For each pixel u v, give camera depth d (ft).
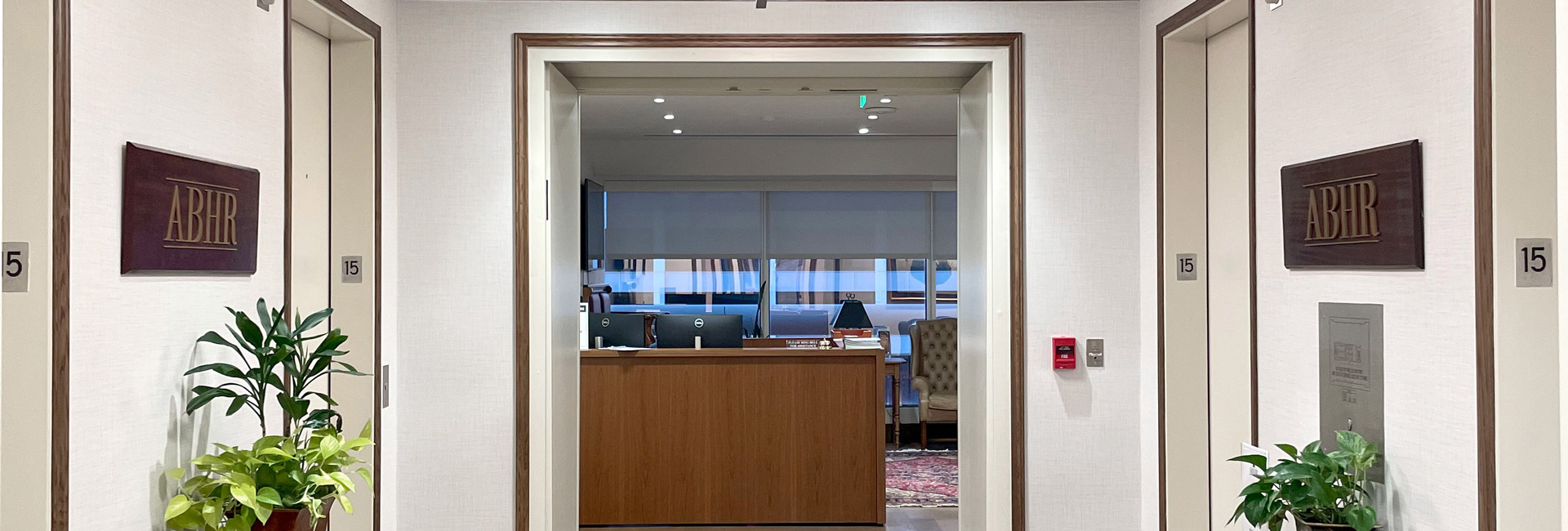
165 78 7.17
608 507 17.13
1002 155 11.58
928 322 26.86
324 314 7.94
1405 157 7.22
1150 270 11.30
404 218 11.42
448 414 11.50
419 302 11.45
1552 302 6.48
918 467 23.17
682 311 29.84
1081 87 11.54
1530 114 6.45
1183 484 10.98
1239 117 10.24
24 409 6.12
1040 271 11.57
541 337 11.57
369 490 10.60
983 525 12.10
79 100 6.32
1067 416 11.66
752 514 17.21
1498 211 6.43
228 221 7.90
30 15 6.08
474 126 11.41
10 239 6.10
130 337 6.84
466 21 11.41
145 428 7.03
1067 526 11.69
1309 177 8.45
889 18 11.49
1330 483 7.66
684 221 29.86
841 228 29.91
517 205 11.39
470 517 11.54
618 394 17.20
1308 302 8.64
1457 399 6.83
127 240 6.73
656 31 11.45
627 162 28.96
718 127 26.84
